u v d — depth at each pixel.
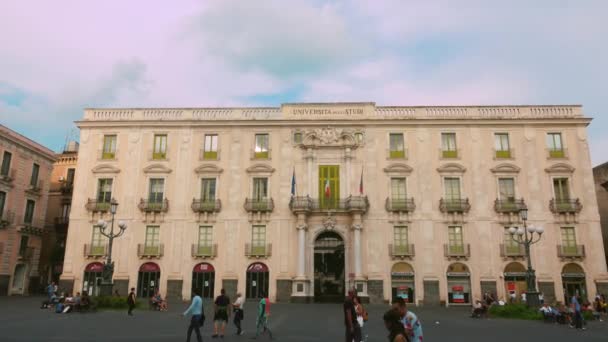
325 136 37.50
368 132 37.62
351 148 37.22
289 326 19.88
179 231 36.16
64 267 35.81
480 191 36.19
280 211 36.25
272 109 38.66
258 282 35.16
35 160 42.69
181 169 37.44
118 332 16.77
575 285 34.25
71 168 48.62
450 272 34.78
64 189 47.34
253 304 31.81
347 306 11.23
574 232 35.19
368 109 38.19
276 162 37.31
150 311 25.39
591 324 22.05
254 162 37.41
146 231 36.28
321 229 35.78
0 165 38.00
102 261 35.88
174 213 36.50
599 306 30.23
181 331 17.48
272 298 34.56
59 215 47.16
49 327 17.66
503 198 36.16
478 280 34.47
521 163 36.66
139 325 19.02
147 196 36.97
